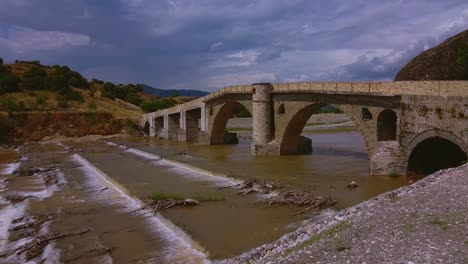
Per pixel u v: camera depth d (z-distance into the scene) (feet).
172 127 319.88
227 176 120.98
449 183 60.39
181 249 66.90
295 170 130.62
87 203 103.04
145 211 89.97
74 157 214.48
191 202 90.63
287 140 174.50
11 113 345.31
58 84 492.95
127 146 252.62
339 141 242.17
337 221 51.11
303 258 40.04
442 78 145.38
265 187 102.47
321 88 144.87
